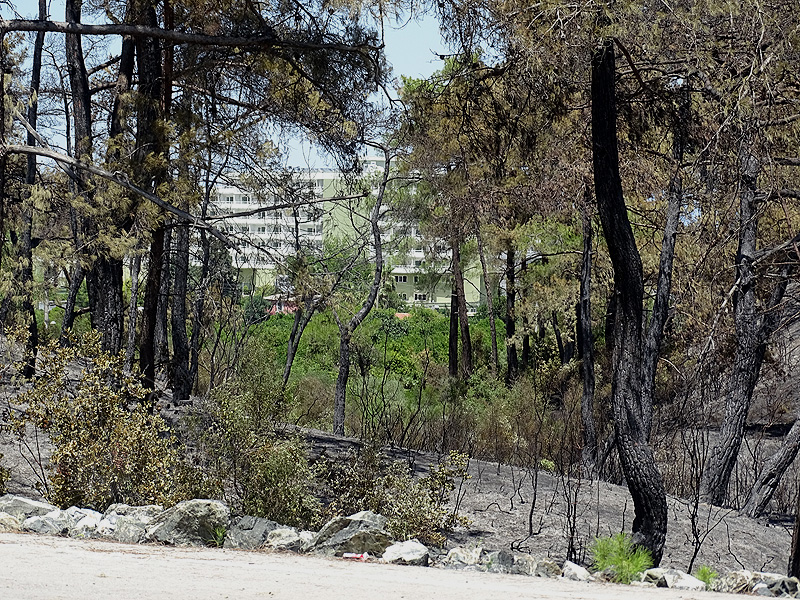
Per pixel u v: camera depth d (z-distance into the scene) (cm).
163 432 1315
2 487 1018
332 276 1667
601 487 1473
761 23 1137
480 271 4088
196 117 1448
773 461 1517
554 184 1650
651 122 1377
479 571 779
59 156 1385
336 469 1158
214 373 1967
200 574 606
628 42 1122
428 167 1738
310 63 1455
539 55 1098
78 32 1362
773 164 1302
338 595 536
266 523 862
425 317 4388
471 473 1463
